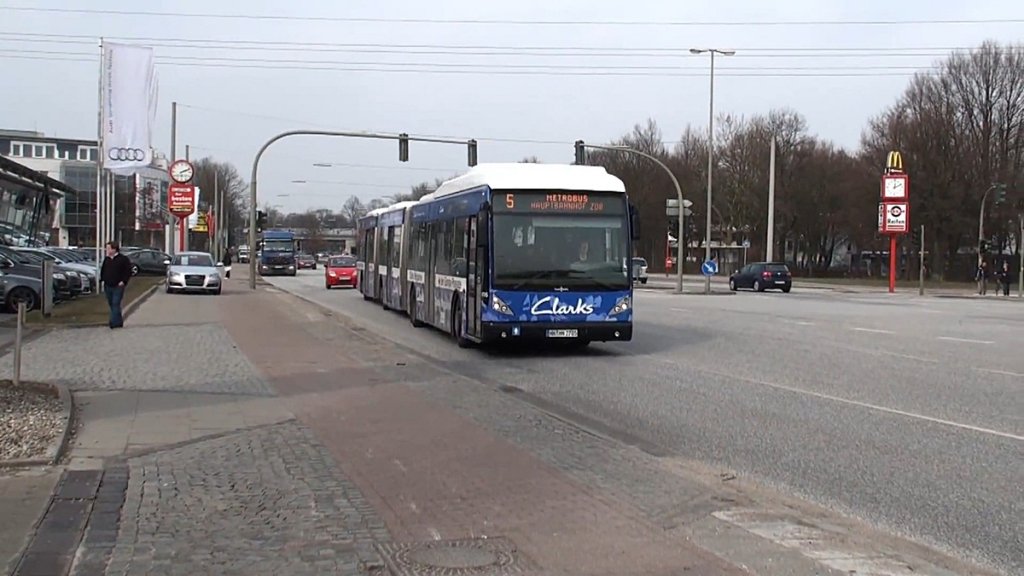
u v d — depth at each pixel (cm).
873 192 7425
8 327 2178
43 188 5522
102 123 3047
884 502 738
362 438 986
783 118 8469
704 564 582
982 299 4931
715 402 1241
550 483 795
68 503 719
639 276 6269
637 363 1683
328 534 648
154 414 1112
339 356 1722
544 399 1270
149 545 620
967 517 695
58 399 1152
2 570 564
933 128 7112
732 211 8406
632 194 8694
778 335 2261
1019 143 6969
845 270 9069
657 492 766
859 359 1742
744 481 807
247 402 1208
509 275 1702
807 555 601
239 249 12069
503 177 1734
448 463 870
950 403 1225
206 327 2275
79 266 3553
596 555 600
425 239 2336
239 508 713
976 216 6981
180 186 5316
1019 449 934
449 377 1465
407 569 574
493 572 568
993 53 7025
